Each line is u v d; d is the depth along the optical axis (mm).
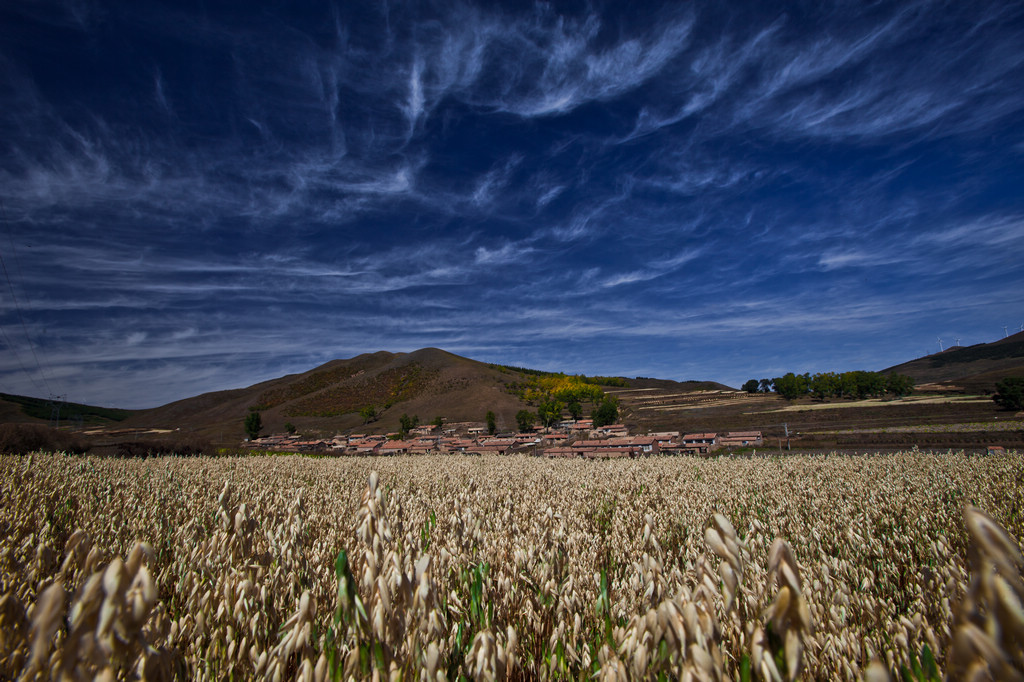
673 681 1868
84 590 1349
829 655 3029
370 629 1678
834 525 9125
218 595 2830
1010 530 9484
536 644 3486
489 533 5410
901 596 4980
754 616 2789
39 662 1502
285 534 3740
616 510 10492
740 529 9414
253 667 2752
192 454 55281
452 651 2916
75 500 11312
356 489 16250
